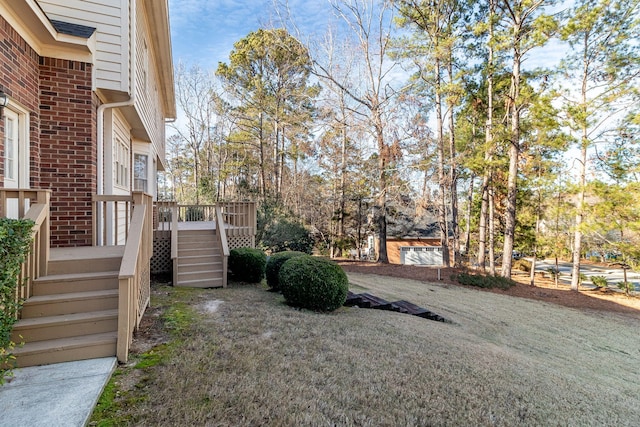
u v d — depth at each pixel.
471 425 2.87
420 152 14.82
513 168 13.37
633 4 11.10
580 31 11.45
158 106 12.27
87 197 5.06
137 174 9.23
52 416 2.28
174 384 2.88
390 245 25.34
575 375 5.35
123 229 7.57
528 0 11.36
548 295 12.68
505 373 4.34
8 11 3.91
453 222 16.17
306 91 21.19
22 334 3.09
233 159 26.38
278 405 2.72
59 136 4.89
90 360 3.11
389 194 15.92
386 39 15.14
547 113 11.18
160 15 8.01
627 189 10.98
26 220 2.80
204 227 9.74
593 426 3.33
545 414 3.35
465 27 14.51
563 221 13.88
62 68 4.91
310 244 15.54
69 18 5.05
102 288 3.67
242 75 22.39
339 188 20.66
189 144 29.58
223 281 7.76
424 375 3.72
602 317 10.48
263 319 5.09
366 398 3.03
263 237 13.62
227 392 2.83
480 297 11.51
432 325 6.79
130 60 5.59
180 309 5.30
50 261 3.66
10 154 4.18
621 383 5.47
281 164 24.08
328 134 17.92
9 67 3.96
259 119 22.22
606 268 26.12
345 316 6.12
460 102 14.70
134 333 4.04
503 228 17.11
